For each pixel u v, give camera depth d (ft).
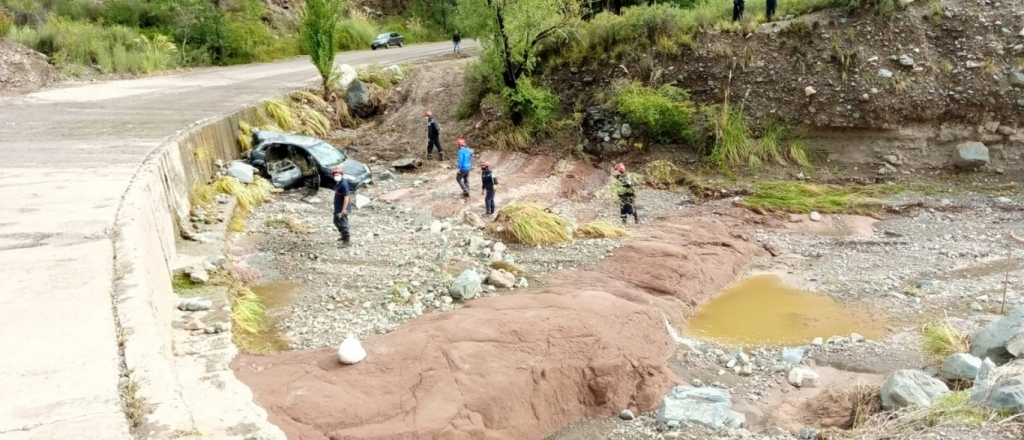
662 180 60.13
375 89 82.64
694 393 26.48
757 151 61.41
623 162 63.98
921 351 30.42
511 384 24.99
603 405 26.53
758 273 41.98
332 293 35.60
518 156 66.64
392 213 51.26
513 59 69.67
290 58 119.44
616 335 29.45
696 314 36.14
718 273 40.68
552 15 68.49
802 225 50.01
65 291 20.77
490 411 23.89
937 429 20.62
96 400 15.28
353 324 31.68
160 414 15.25
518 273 38.70
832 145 61.46
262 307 33.50
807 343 32.40
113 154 39.42
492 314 30.09
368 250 42.42
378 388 23.71
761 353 31.37
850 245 45.75
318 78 85.81
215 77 87.86
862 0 64.23
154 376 16.57
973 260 41.83
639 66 68.69
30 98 64.75
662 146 64.59
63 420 14.47
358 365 25.12
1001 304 35.35
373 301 34.55
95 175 34.27
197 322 27.58
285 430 20.84
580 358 27.30
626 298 34.99
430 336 27.48
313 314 32.91
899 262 42.29
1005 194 53.72
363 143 72.84
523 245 43.73
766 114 63.16
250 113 63.16
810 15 66.95
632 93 65.21
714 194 56.49
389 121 79.10
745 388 28.25
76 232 25.88
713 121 62.49
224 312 28.96
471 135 71.82
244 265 39.11
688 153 63.57
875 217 50.85
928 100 59.16
